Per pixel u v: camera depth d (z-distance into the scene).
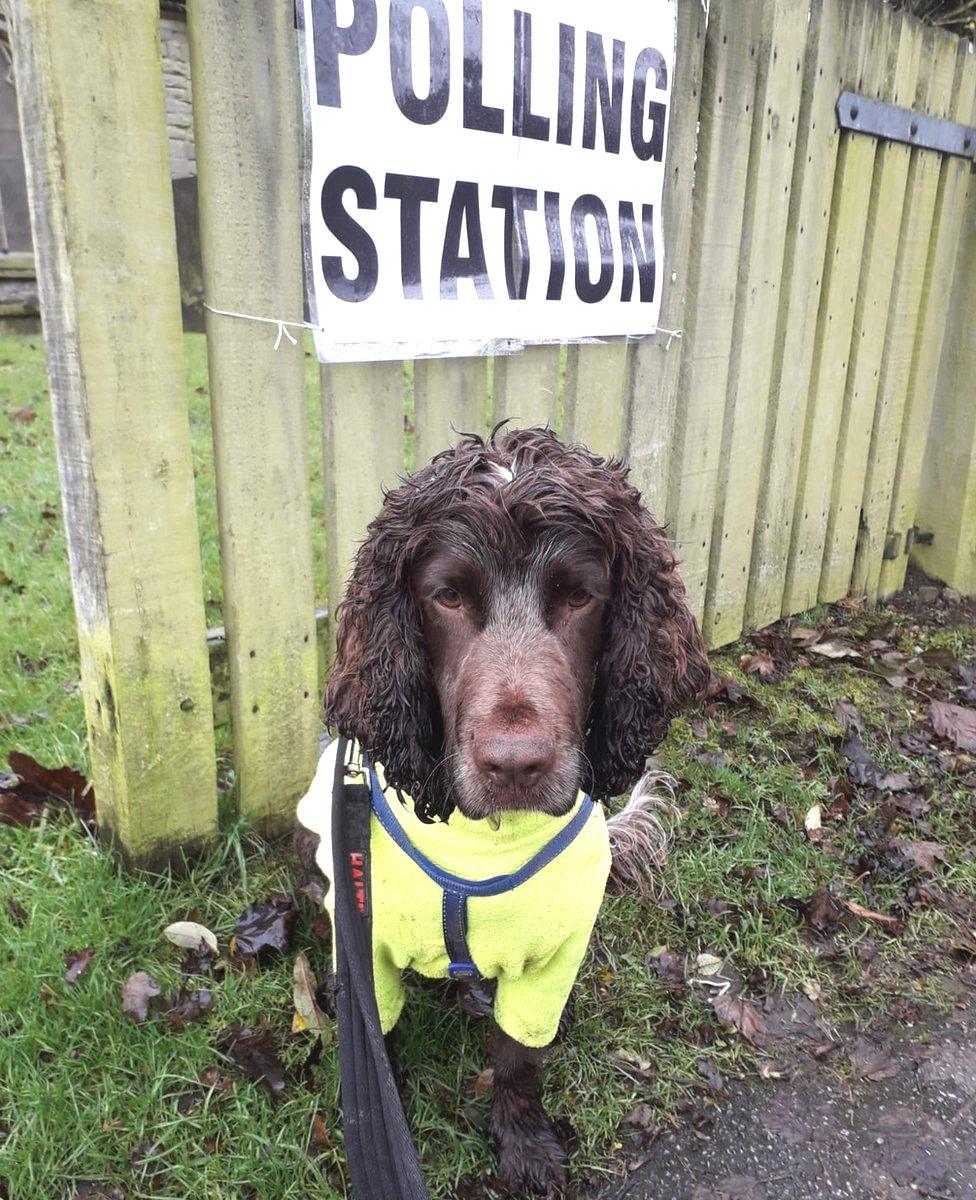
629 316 0.96
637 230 0.94
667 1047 0.67
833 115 1.10
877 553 1.44
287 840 0.84
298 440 0.75
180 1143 0.56
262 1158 0.56
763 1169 0.59
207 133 0.63
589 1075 0.64
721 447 1.13
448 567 0.50
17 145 3.25
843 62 1.09
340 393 0.77
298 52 0.66
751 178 1.04
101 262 0.60
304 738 0.84
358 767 0.57
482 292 0.82
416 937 0.54
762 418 1.17
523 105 0.80
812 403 1.24
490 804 0.47
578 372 0.96
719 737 1.02
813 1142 0.61
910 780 0.99
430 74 0.73
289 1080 0.61
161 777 0.74
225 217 0.66
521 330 0.86
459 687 0.49
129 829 0.73
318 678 0.85
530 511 0.49
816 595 1.38
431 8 0.72
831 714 1.09
